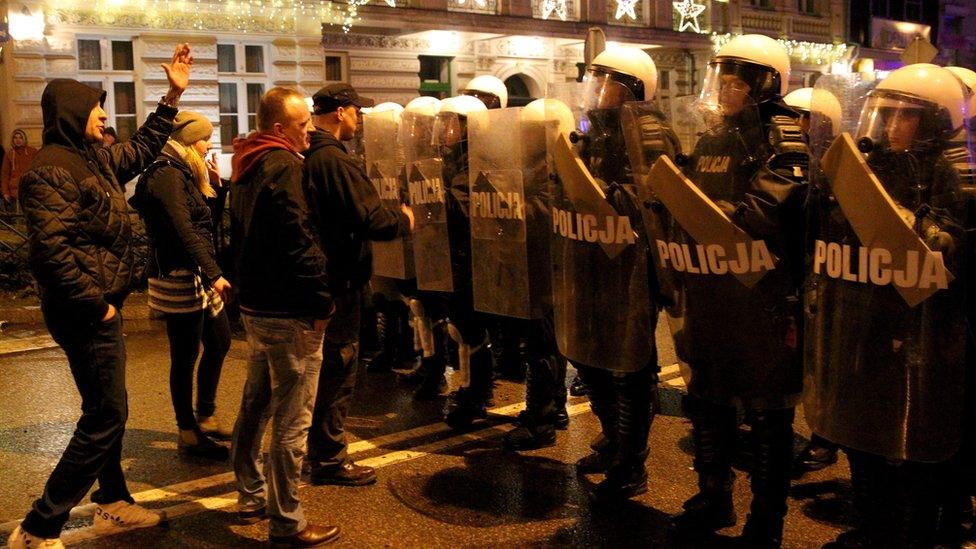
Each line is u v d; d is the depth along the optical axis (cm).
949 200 268
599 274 376
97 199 347
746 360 322
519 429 497
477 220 476
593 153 374
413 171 515
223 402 590
